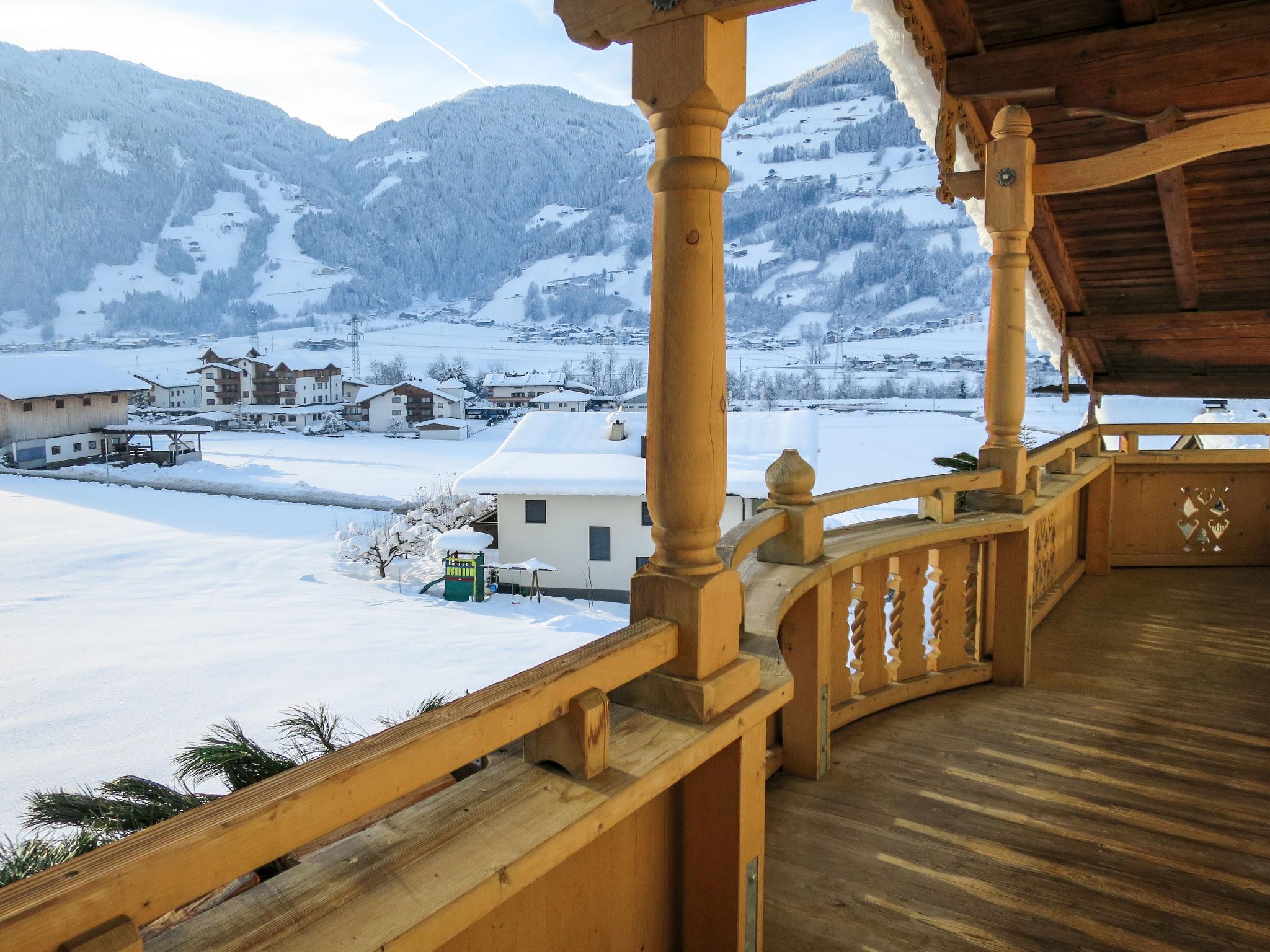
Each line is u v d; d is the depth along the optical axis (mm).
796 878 2381
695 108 1589
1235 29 3803
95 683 19141
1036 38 4266
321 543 35156
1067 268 5941
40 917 756
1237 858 2488
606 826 1379
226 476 53500
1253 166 4848
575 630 22672
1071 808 2789
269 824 944
